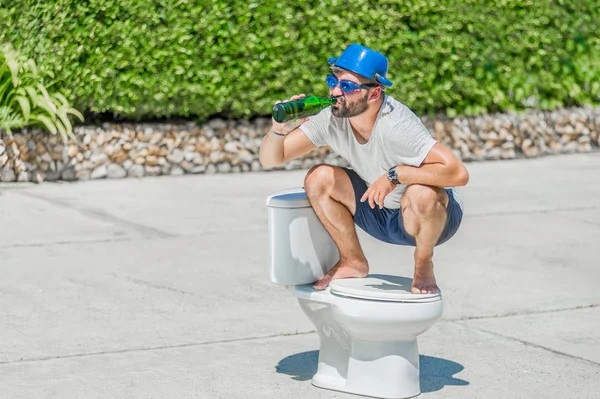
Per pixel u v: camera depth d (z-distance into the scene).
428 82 14.81
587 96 16.08
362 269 6.30
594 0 15.73
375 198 5.80
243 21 13.75
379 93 5.80
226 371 6.48
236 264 9.29
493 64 15.29
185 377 6.36
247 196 12.47
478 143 15.29
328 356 6.22
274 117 5.80
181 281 8.70
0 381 6.26
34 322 7.50
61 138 13.32
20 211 11.40
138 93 13.48
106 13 13.25
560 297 8.34
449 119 15.16
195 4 13.54
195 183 13.30
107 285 8.54
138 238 10.22
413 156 5.79
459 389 6.20
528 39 15.37
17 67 13.15
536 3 15.34
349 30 14.26
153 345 7.01
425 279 5.95
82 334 7.23
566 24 15.58
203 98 13.76
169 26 13.47
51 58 13.27
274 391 6.13
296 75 14.07
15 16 13.83
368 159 6.00
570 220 11.26
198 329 7.39
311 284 6.30
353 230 6.25
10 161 13.12
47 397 5.98
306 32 14.03
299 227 6.22
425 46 14.70
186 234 10.43
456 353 6.92
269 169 14.30
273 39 13.91
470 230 10.75
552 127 15.75
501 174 14.10
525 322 7.65
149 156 13.74
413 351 6.05
